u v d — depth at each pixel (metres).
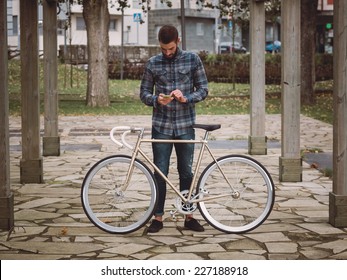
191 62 7.09
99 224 7.13
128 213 7.48
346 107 7.39
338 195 7.41
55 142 13.16
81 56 43.66
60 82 35.84
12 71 36.94
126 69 41.44
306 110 23.70
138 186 7.67
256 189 7.21
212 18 60.28
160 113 7.09
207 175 7.07
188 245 6.70
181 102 6.93
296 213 8.10
